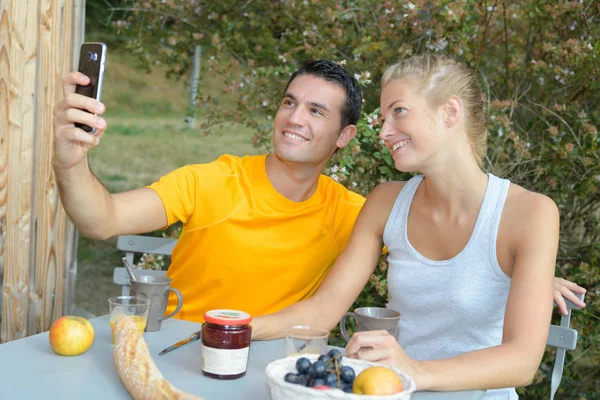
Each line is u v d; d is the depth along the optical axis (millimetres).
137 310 1599
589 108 3449
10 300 2418
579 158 3232
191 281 2104
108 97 12844
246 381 1412
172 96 13156
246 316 1438
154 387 1225
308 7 3863
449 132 1701
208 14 4316
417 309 1815
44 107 2436
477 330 1763
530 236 1665
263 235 2064
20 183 2400
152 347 1588
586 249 3426
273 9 4113
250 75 3938
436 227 1801
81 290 5055
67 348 1497
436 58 1737
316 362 1193
